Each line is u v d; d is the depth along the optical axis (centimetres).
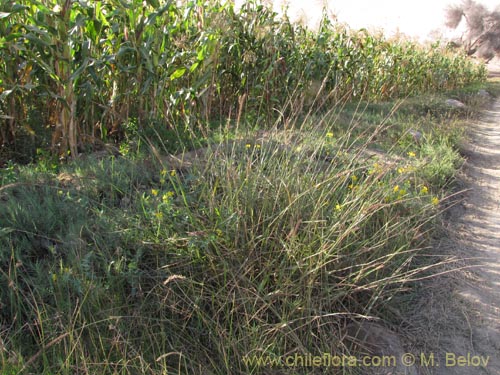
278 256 323
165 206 343
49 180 430
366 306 338
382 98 1433
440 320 347
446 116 1164
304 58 960
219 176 382
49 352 258
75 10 563
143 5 608
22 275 299
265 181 371
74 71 541
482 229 506
